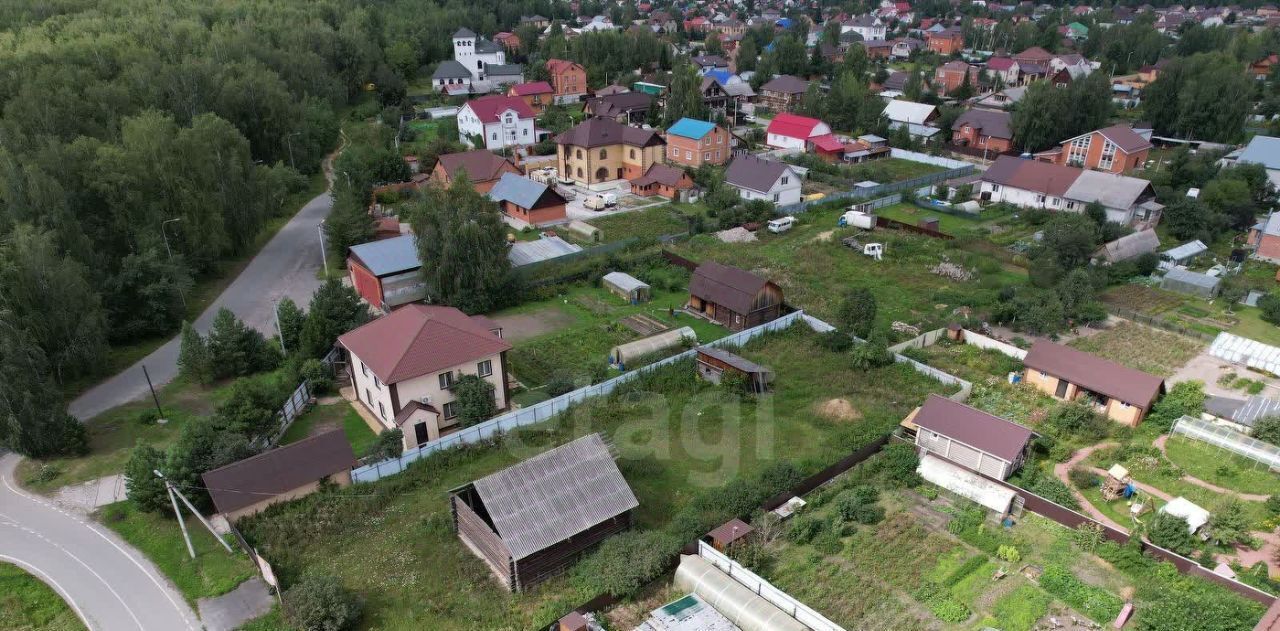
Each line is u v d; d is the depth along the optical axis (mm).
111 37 90312
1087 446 38938
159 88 78812
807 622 27391
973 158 100875
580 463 32562
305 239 72375
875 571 30688
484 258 54938
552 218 73000
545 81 136750
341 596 28344
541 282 59281
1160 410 40531
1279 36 167250
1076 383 42125
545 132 107062
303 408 43375
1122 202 70625
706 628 27359
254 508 33969
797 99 127938
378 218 71688
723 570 30000
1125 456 37562
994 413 41969
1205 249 65875
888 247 67250
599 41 149750
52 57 78312
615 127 89812
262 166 70000
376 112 118688
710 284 54562
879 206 80125
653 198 83062
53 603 29719
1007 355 48062
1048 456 37906
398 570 31203
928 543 32188
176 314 53969
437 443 38406
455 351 40875
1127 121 114125
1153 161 95812
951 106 119500
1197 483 35562
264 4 135000
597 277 60906
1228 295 55625
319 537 32969
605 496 31938
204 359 45312
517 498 30656
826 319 53844
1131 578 29969
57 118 63844
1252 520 32844
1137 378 41094
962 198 80375
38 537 33344
